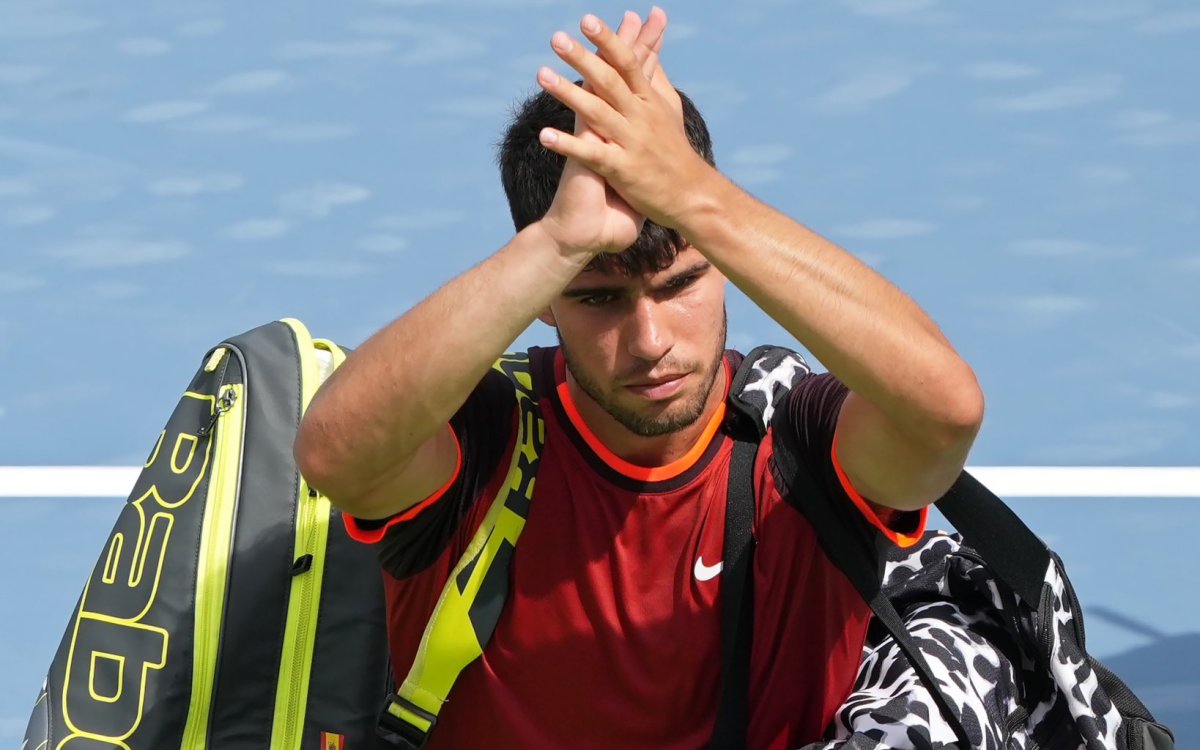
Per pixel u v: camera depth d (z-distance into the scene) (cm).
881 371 856
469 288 858
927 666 949
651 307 905
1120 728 1033
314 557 1087
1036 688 1063
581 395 977
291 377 1122
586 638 973
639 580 971
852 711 976
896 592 1097
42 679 1427
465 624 958
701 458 970
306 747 1083
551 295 863
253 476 1093
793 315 857
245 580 1079
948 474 909
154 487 1100
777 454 959
